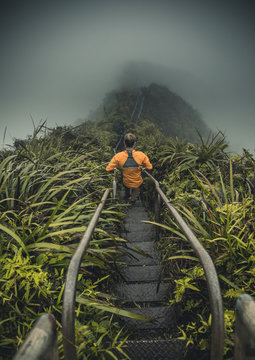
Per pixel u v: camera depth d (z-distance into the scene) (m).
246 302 1.10
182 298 2.18
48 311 1.67
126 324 2.18
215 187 3.07
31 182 2.81
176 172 4.00
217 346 1.21
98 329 1.77
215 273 1.32
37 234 2.19
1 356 1.44
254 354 0.96
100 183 4.14
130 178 4.47
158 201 3.55
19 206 2.40
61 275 1.89
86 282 2.10
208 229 2.31
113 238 2.14
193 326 1.96
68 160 4.13
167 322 2.19
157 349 1.87
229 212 2.26
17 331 1.57
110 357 1.74
